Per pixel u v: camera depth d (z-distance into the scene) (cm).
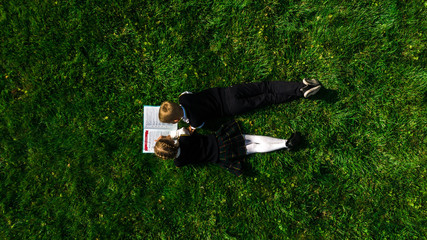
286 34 355
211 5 359
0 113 361
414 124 345
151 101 363
